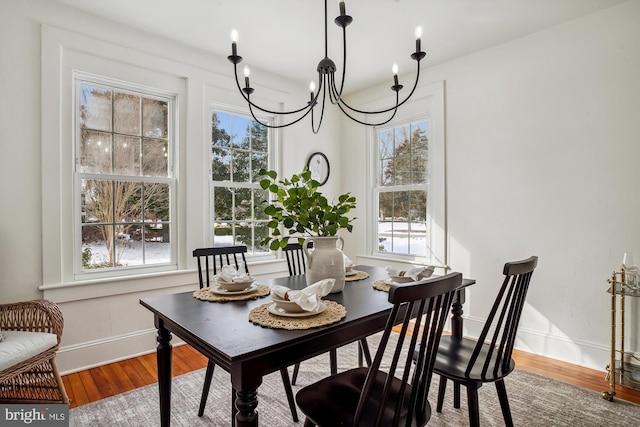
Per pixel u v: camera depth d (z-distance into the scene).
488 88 2.91
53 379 1.86
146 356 2.62
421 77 3.38
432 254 3.30
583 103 2.44
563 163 2.53
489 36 2.71
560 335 2.54
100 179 2.53
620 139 2.29
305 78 3.60
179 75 2.86
